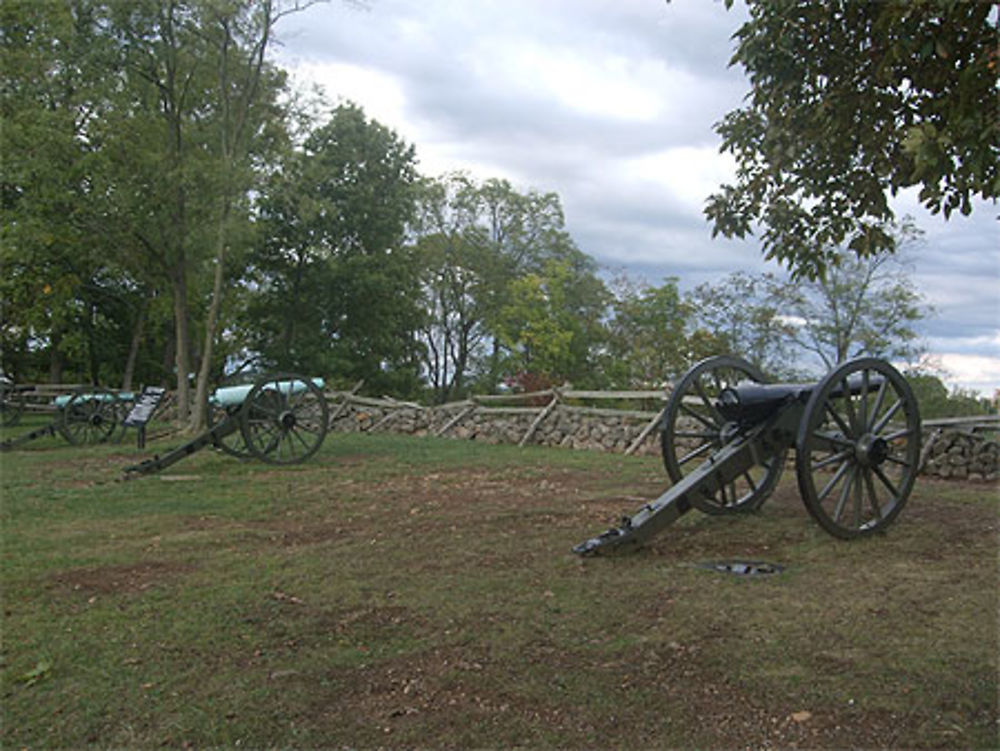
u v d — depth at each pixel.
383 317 34.59
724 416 6.47
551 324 38.09
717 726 3.04
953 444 9.59
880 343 20.84
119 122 17.69
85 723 3.16
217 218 17.44
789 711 3.14
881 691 3.29
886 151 6.01
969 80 4.82
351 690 3.41
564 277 39.25
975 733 2.94
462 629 4.10
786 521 6.63
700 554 5.62
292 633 4.09
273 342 33.72
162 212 18.31
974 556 5.50
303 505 8.00
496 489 8.84
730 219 6.65
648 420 13.44
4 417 22.11
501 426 15.50
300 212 18.98
